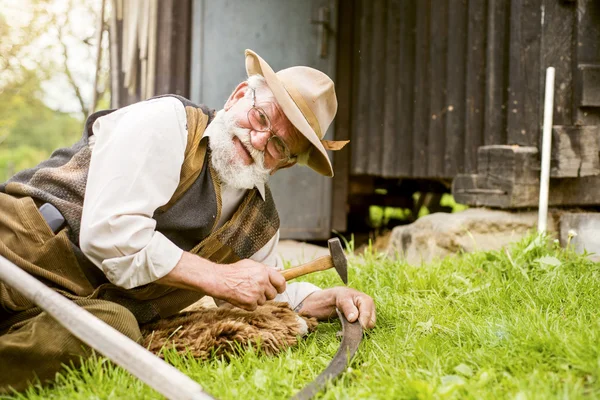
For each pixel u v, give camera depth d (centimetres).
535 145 458
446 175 546
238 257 274
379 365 227
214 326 245
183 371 228
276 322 259
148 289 253
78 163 251
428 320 276
